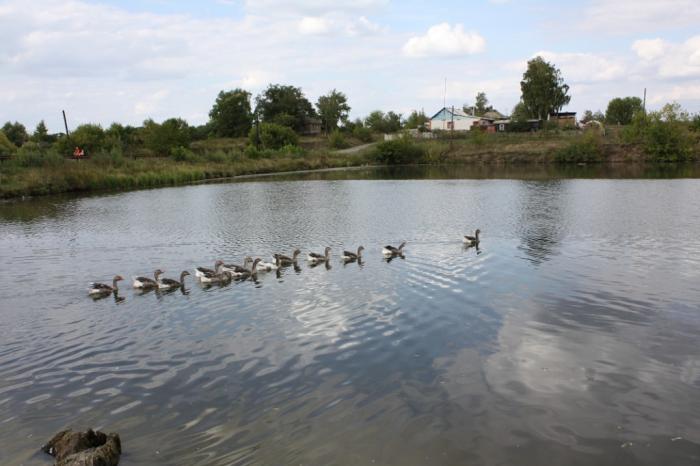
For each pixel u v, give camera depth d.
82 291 27.75
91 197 74.00
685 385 16.72
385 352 19.33
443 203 59.31
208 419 15.16
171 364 18.70
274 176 108.44
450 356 18.94
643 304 23.83
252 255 35.59
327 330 21.45
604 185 73.38
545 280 27.78
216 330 21.73
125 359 19.22
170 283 28.08
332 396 16.34
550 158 133.00
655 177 84.38
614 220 45.09
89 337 21.38
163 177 95.50
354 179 95.69
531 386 16.81
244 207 59.88
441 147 146.75
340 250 36.31
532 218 47.56
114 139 129.38
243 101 193.12
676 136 124.06
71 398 16.50
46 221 52.28
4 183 76.06
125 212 57.81
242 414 15.41
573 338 20.31
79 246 39.59
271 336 20.97
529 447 13.84
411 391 16.59
